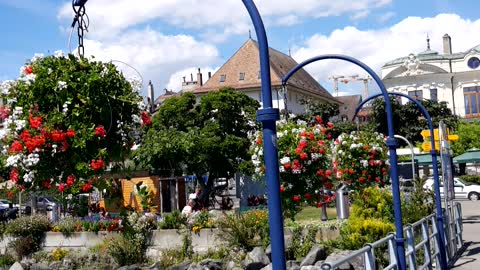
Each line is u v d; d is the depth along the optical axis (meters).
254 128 40.84
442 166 15.26
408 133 62.06
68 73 7.33
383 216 17.42
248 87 76.00
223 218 21.05
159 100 98.56
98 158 7.29
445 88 82.44
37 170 7.23
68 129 7.20
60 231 23.72
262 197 33.66
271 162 4.93
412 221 17.47
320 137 18.19
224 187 40.38
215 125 39.41
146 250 21.66
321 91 90.81
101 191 7.71
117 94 7.59
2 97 7.45
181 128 40.50
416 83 83.25
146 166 36.66
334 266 5.71
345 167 22.02
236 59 80.06
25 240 23.92
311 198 18.22
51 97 7.34
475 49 82.25
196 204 32.97
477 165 61.44
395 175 10.36
